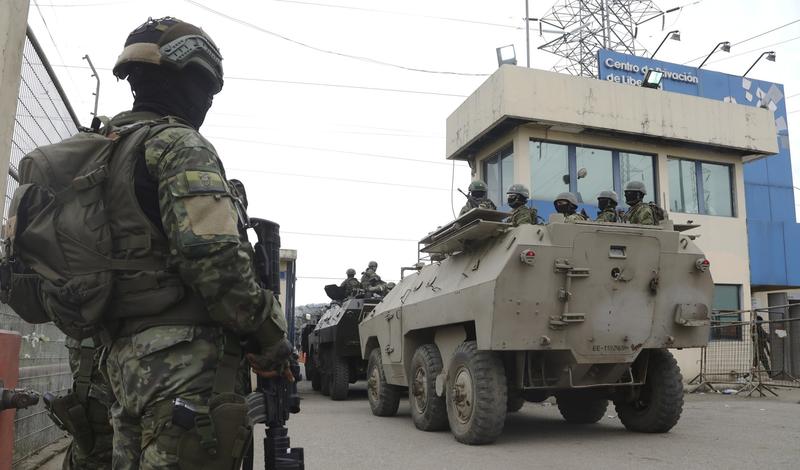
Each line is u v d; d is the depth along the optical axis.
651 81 16.20
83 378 2.64
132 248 2.06
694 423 8.07
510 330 6.21
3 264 2.21
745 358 14.43
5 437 3.74
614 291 6.54
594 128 15.02
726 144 16.30
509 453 6.03
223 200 2.06
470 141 16.17
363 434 7.49
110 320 2.11
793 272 17.83
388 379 9.25
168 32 2.41
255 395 2.31
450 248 7.56
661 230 6.69
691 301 6.86
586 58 22.19
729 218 16.66
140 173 2.11
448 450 6.26
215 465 1.96
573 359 6.48
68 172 2.12
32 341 5.23
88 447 2.65
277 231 2.56
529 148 14.99
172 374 2.01
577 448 6.25
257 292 2.09
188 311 2.09
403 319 8.55
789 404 10.74
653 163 16.28
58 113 5.95
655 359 7.03
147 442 1.99
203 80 2.51
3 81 3.40
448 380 7.04
